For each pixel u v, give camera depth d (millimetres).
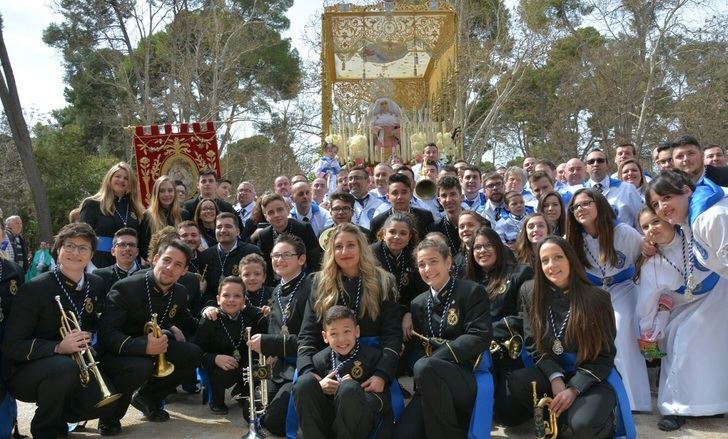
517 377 4934
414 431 4758
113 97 35656
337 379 4754
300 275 5688
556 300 5004
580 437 4504
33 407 6383
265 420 5176
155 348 5285
